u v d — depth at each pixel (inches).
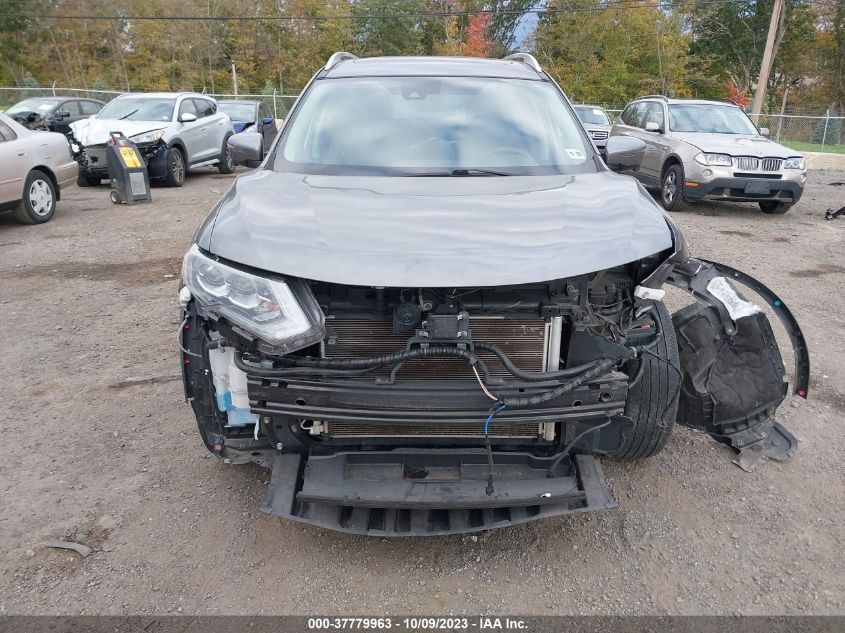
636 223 106.7
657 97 482.0
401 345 100.4
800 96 2085.4
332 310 99.5
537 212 106.8
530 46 1715.1
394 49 2016.5
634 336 109.4
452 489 103.9
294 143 139.3
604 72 1620.3
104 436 145.9
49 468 133.7
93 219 384.2
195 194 483.5
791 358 190.7
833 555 111.7
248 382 97.7
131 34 1957.4
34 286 256.1
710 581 105.7
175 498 124.8
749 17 1923.0
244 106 747.4
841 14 1887.3
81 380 173.6
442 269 92.0
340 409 95.9
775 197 403.2
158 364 183.9
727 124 450.9
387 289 97.4
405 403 94.3
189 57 1927.9
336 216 104.0
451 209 107.3
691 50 1955.0
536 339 101.7
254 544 113.0
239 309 95.2
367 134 139.1
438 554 111.7
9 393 166.2
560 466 110.7
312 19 1718.8
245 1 1932.8
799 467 137.6
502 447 110.9
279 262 94.7
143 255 302.2
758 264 292.7
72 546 111.0
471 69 163.2
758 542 114.9
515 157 134.8
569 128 147.3
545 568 108.5
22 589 102.0
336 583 104.6
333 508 106.8
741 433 138.5
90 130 498.6
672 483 131.7
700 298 128.4
